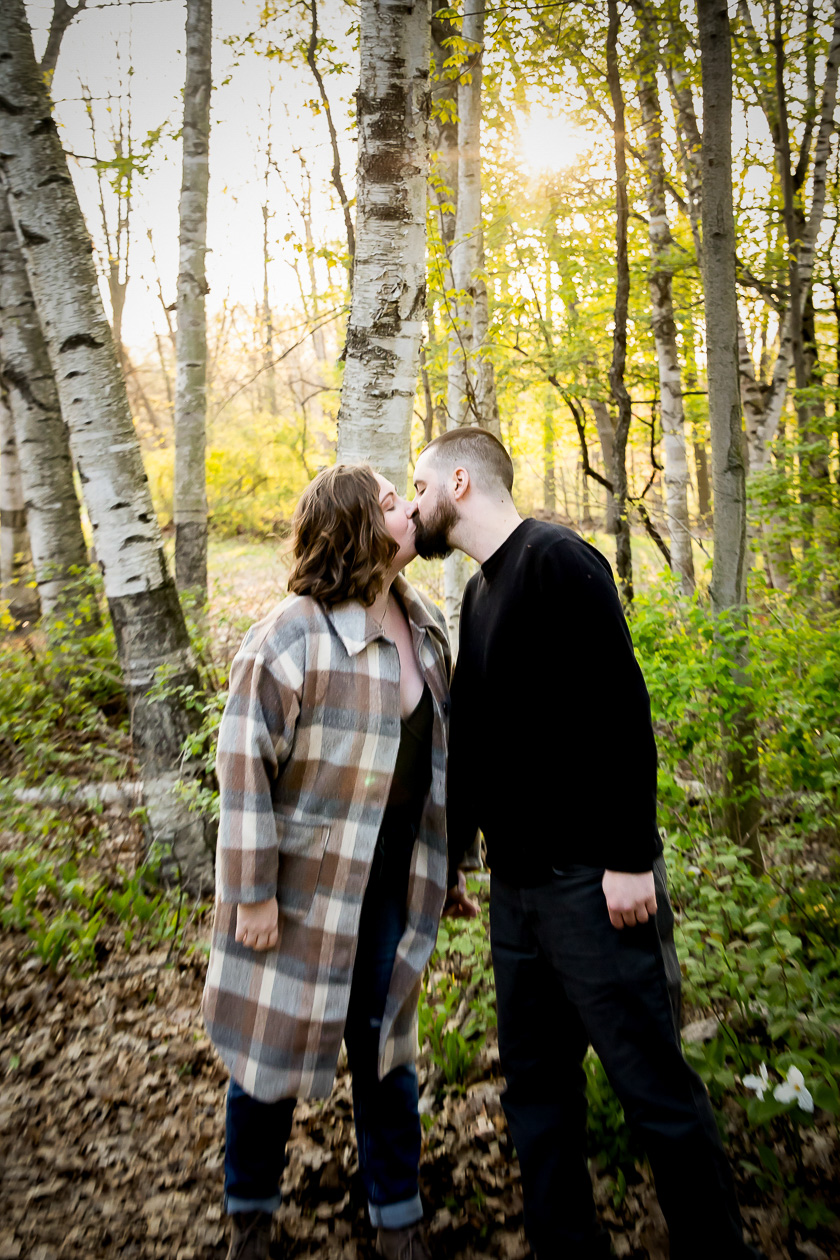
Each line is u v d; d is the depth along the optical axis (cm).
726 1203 142
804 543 631
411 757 176
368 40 264
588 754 150
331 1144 197
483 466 174
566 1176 159
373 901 172
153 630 325
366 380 273
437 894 177
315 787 161
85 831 376
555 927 157
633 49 564
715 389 306
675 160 773
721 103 292
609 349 801
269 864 154
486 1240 169
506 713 161
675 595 327
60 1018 243
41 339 588
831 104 789
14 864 317
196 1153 193
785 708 288
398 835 174
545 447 1203
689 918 244
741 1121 186
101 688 530
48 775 427
